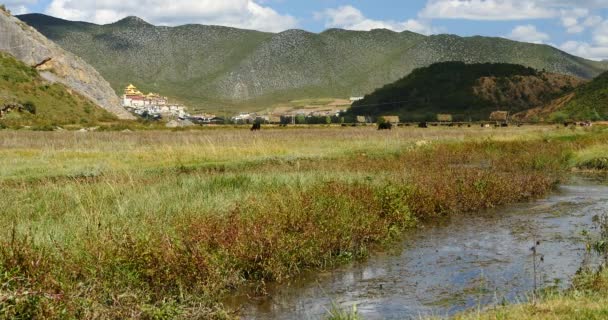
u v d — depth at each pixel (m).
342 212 12.83
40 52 149.00
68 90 141.12
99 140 39.81
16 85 125.81
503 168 26.62
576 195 19.69
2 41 143.50
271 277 10.16
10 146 33.97
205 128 85.19
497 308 7.61
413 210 15.27
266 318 8.34
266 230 10.71
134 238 9.55
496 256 11.45
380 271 10.59
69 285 8.00
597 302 7.20
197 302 8.53
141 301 8.03
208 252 9.84
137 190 14.85
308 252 10.91
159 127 86.81
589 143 34.59
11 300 7.10
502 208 17.11
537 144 36.38
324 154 29.30
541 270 10.27
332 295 9.30
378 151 32.09
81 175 19.83
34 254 8.40
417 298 9.01
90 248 9.12
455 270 10.52
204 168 22.98
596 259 10.83
